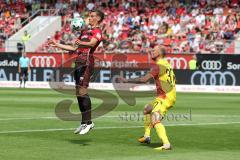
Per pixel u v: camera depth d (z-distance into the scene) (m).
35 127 37.22
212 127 38.19
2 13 123.31
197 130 36.34
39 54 98.81
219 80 89.56
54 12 120.38
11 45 109.38
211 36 104.50
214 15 108.81
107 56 92.75
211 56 90.19
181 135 33.69
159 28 109.38
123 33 110.44
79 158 25.09
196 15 109.81
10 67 99.38
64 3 122.25
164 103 28.28
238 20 106.25
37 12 120.19
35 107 54.34
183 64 92.81
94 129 36.28
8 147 28.03
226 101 66.44
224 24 106.56
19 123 39.72
